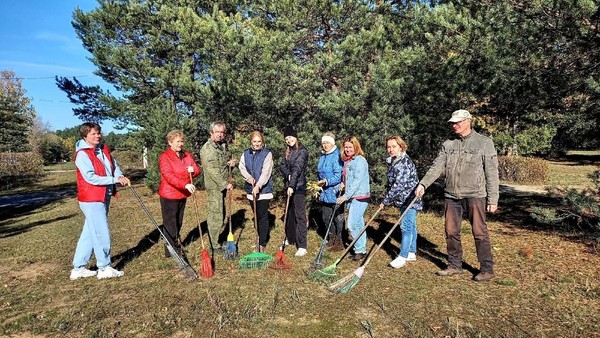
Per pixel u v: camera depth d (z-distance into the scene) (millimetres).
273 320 3877
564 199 6320
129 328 3795
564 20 5559
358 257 5691
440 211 9508
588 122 7219
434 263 5531
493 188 4633
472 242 6578
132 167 30406
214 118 10086
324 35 9297
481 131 10906
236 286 4746
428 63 7316
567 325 3646
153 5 14758
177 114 13898
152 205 11703
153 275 5293
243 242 6887
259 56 8102
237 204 10961
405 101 7812
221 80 8812
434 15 6902
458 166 4797
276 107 8703
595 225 6516
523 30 6039
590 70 6090
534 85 6590
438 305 4129
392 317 3887
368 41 7613
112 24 16078
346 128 7848
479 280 4777
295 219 6516
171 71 14875
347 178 5699
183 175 5773
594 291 4371
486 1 6656
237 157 8961
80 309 4234
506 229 7508
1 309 4332
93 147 5105
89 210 5070
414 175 5426
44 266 5938
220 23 8242
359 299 4312
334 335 3578
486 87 6973
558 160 30641
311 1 8102
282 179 8969
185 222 8750
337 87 8297
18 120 37125
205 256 5191
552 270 5082
